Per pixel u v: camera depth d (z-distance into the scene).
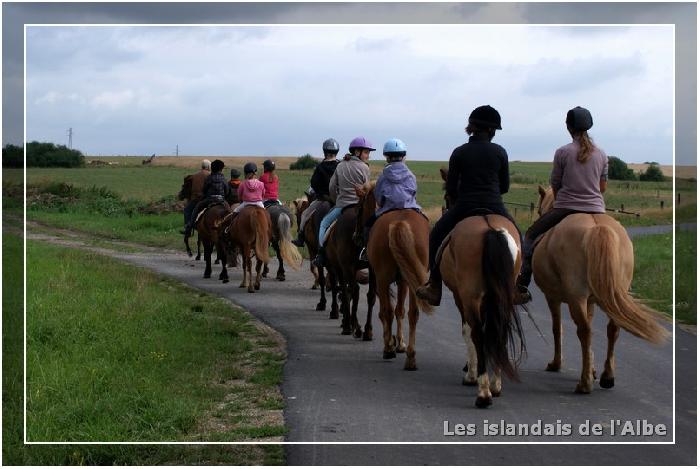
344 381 9.74
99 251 26.41
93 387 9.20
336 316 14.31
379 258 10.58
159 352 10.94
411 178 10.84
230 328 12.91
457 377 9.95
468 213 9.03
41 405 8.64
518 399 8.85
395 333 12.73
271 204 19.41
